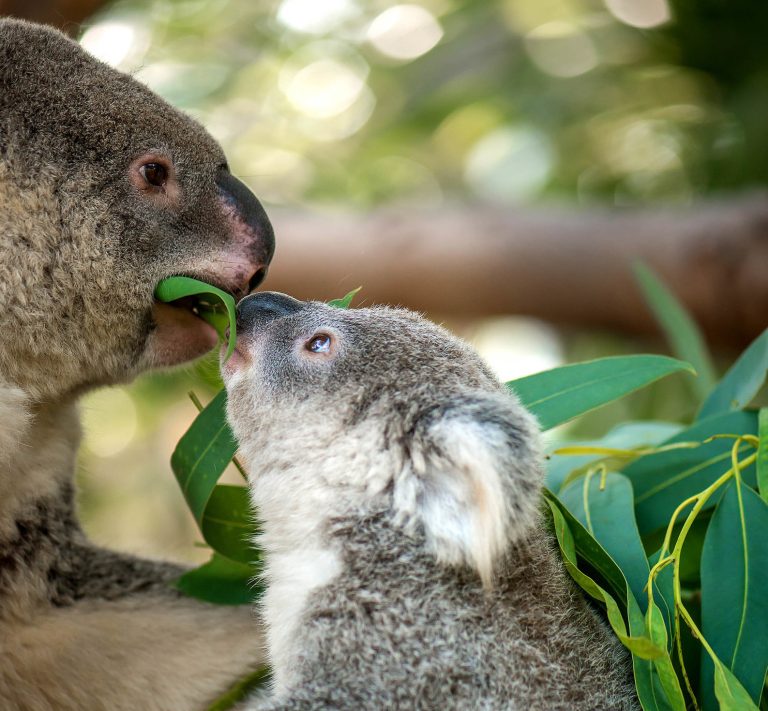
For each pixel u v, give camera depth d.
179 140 4.37
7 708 4.24
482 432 3.44
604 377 4.17
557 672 3.53
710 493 3.65
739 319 7.60
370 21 10.30
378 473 3.72
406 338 3.99
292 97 10.17
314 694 3.38
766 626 3.55
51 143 4.18
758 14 8.40
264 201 9.20
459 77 10.30
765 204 7.65
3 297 4.12
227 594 4.38
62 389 4.31
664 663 3.33
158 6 9.28
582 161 9.70
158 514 10.14
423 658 3.46
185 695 4.30
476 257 8.20
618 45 9.38
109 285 4.19
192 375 5.08
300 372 3.96
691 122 8.98
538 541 3.74
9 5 6.69
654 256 7.80
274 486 3.90
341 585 3.62
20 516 4.39
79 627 4.33
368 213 8.78
